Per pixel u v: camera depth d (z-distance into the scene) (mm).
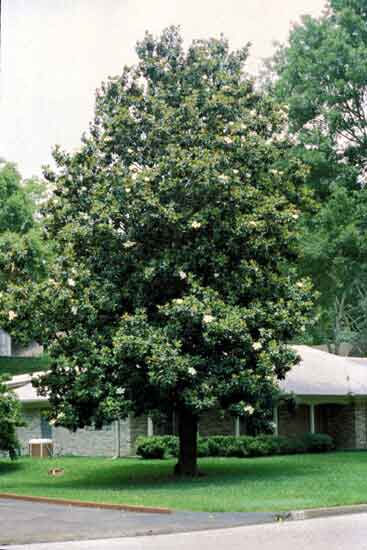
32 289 24031
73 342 23359
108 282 23625
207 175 22906
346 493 19281
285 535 13617
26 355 68375
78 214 24266
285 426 35531
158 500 18406
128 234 23344
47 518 16203
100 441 33344
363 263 41500
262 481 22594
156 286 23797
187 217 23375
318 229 41188
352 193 43250
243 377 22781
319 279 43406
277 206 25203
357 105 43281
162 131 24484
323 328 54750
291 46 43844
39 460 31828
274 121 26375
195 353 23203
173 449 30781
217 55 27141
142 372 22938
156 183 23438
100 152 25156
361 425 36625
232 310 22922
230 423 34531
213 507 17094
